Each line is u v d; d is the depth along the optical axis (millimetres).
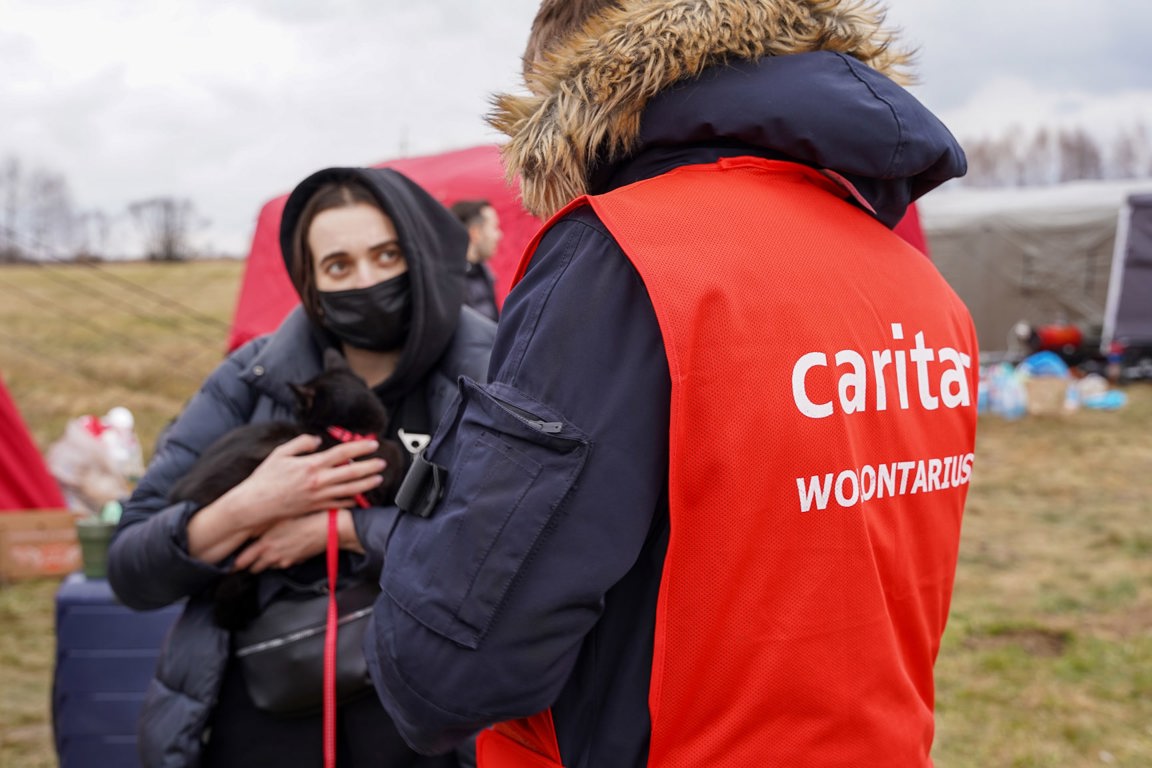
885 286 1096
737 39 1019
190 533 1627
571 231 1005
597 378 949
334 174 1828
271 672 1571
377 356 1896
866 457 1024
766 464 930
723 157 1075
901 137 1028
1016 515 7348
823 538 966
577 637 956
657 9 1021
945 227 14359
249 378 1877
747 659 937
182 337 17688
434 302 1764
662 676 944
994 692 4066
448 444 1054
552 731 1042
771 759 947
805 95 1020
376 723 1612
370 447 1665
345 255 1771
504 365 1008
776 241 1011
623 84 1013
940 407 1134
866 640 998
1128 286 13617
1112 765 3465
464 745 1623
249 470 1704
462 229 1890
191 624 1668
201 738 1613
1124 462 9172
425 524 1029
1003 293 14250
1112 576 5707
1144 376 13664
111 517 3016
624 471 938
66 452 5824
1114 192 14133
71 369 14195
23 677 4250
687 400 911
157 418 11305
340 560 1678
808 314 988
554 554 934
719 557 925
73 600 2775
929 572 1121
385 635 1057
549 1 1233
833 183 1124
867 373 1031
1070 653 4496
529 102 1104
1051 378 11852
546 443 935
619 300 959
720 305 932
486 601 950
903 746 1021
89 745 2791
